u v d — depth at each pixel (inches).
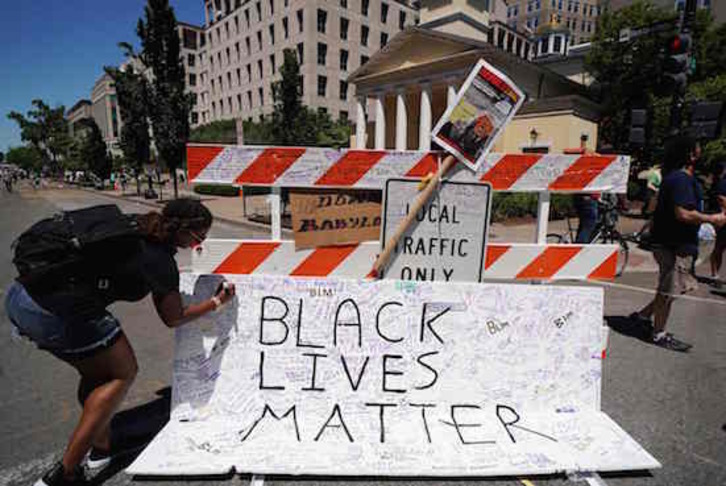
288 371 98.5
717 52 783.7
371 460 86.3
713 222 140.7
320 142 671.1
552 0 2704.2
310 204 105.7
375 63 978.1
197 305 90.2
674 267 152.9
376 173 105.6
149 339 163.9
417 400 99.3
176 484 82.8
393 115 1130.0
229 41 2193.7
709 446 98.0
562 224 547.8
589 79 1196.5
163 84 762.8
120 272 75.8
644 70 769.6
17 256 71.6
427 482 83.8
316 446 90.4
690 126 304.0
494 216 560.1
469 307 100.7
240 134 454.9
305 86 1723.7
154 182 1430.9
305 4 1663.4
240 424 95.9
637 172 772.6
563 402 101.7
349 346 99.2
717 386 127.5
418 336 100.0
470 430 95.7
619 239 290.2
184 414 96.3
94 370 79.0
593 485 83.7
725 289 251.9
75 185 1850.4
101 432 85.4
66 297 71.4
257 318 98.7
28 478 85.3
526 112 789.2
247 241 105.7
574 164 110.0
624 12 827.4
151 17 735.7
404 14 2050.9
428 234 107.3
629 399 119.3
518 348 101.4
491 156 106.9
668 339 157.8
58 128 2787.9
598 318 103.0
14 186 1903.3
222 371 98.0
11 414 109.7
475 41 785.6
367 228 108.7
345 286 99.0
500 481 84.7
